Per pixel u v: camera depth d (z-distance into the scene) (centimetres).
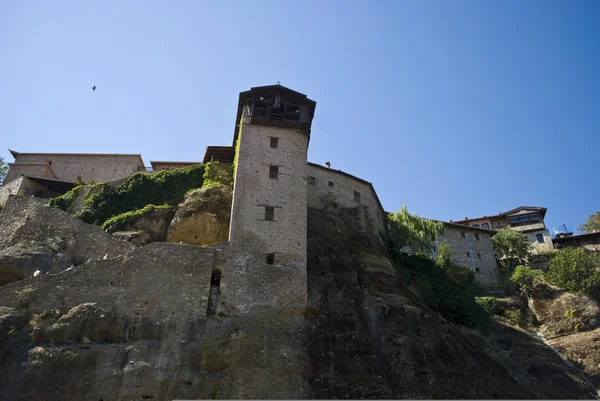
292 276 3019
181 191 3981
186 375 2370
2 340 2175
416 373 2723
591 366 3528
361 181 4794
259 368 2500
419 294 3897
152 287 2611
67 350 2248
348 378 2598
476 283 4847
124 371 2273
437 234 4862
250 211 3219
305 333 2758
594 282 4284
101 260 2600
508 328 4028
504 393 2850
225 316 2695
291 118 3800
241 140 3544
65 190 4669
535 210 6456
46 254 2744
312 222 3728
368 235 4125
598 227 7450
